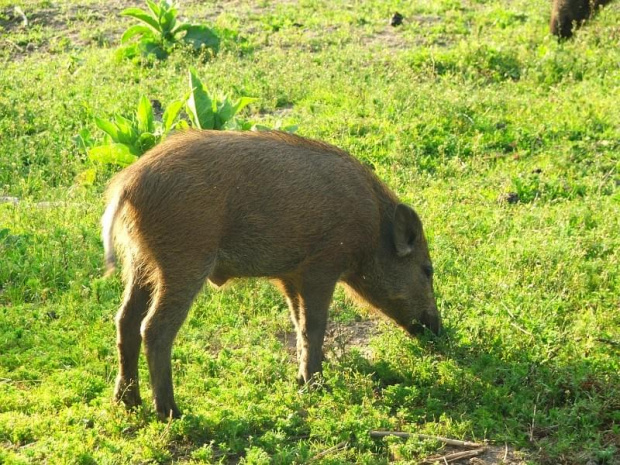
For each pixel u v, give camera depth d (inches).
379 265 341.1
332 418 301.7
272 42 697.0
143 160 299.9
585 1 677.3
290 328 373.1
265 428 300.2
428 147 530.9
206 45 671.8
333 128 541.6
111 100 581.3
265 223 305.3
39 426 289.7
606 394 312.3
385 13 760.3
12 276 391.5
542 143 533.0
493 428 302.7
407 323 354.3
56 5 778.2
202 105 490.6
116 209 294.8
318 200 312.5
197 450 281.1
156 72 631.8
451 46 692.7
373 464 279.7
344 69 636.1
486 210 458.0
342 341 357.1
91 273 395.9
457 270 400.8
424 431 300.2
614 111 558.9
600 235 422.0
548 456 288.2
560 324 364.5
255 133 316.5
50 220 433.1
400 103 570.6
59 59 665.0
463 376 324.8
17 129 538.3
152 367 295.4
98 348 341.4
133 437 293.0
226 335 358.6
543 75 628.7
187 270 293.1
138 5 788.6
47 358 333.1
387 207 341.4
